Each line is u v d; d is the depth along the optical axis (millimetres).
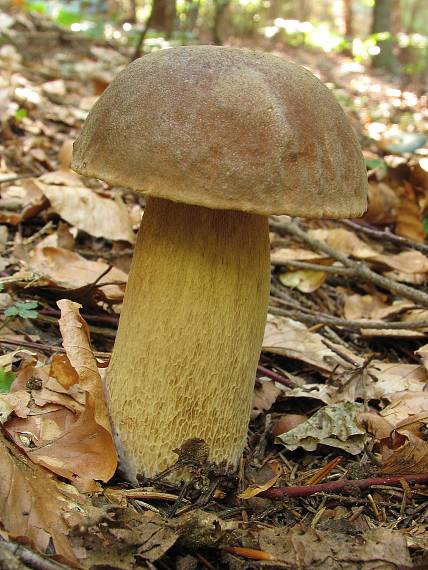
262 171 207
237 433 266
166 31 1267
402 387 368
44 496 222
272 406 352
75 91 806
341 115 235
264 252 256
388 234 524
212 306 244
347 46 1765
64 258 414
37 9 1156
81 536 215
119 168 214
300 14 2281
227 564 233
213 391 251
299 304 464
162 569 226
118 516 231
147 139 211
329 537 240
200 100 211
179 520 237
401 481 285
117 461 262
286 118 213
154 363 248
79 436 257
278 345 392
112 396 264
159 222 246
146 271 249
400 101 1192
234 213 243
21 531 209
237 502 271
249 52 229
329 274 512
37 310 371
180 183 206
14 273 403
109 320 374
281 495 272
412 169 583
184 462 256
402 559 231
